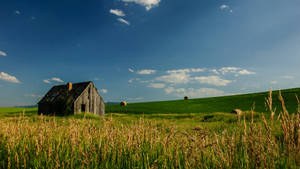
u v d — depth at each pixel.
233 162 1.99
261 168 1.74
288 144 1.63
